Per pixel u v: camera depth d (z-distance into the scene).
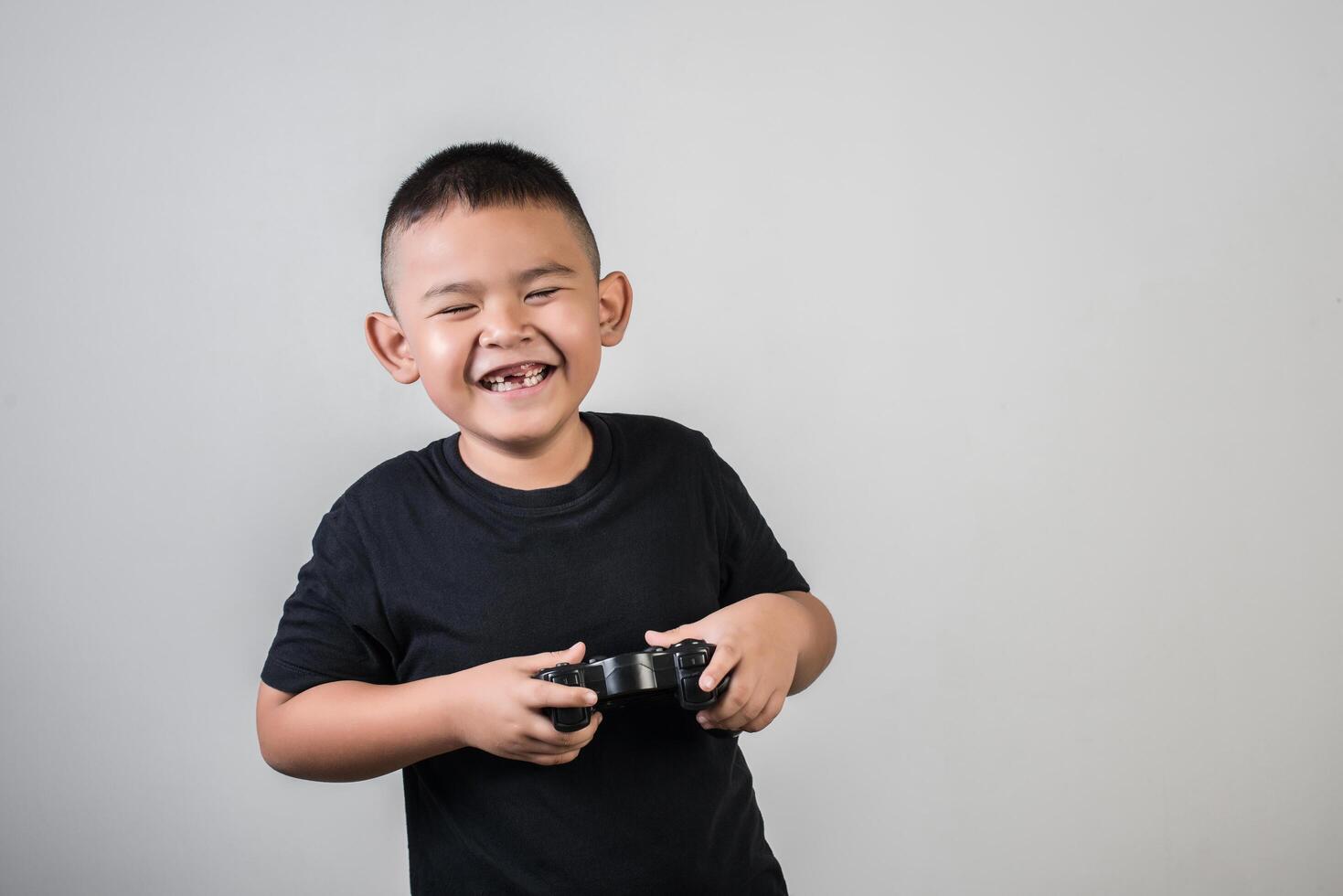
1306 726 1.71
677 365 1.58
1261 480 1.71
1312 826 1.72
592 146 1.57
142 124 1.53
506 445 0.84
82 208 1.53
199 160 1.53
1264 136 1.69
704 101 1.59
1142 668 1.70
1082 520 1.68
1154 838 1.71
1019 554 1.67
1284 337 1.71
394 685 0.87
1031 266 1.65
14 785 1.56
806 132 1.60
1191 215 1.68
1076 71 1.65
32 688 1.56
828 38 1.60
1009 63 1.64
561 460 0.86
